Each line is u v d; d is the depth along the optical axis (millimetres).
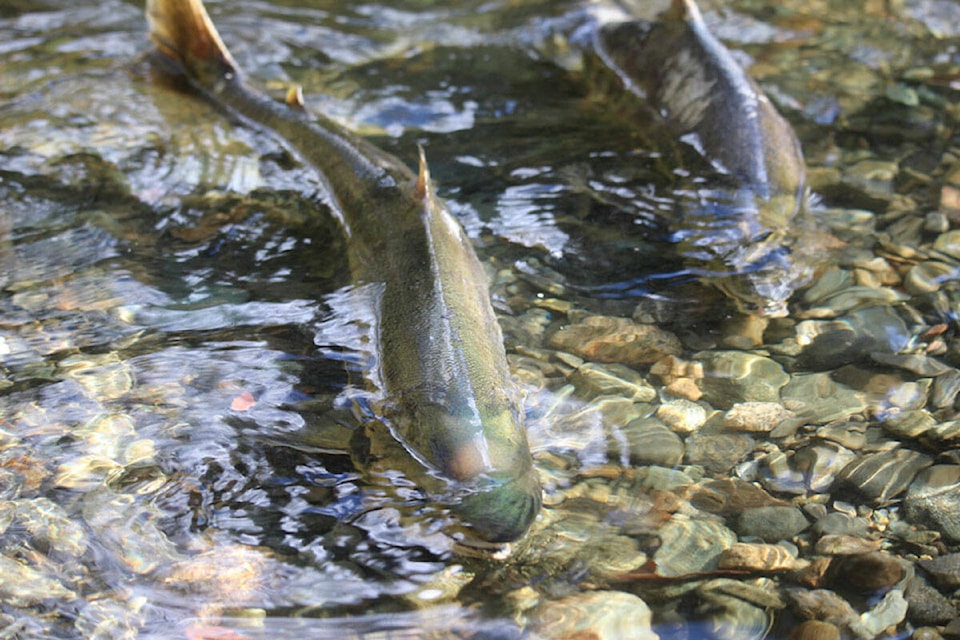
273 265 2490
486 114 2785
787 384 2346
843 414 2312
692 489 2242
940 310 2428
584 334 2402
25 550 2189
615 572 2176
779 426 2301
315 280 2467
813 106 2787
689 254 2512
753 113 2660
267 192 2600
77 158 2652
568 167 2668
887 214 2568
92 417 2301
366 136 2730
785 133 2666
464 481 2197
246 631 2141
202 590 2166
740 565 2180
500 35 3102
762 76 2861
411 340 2312
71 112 2740
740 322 2420
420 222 2432
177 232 2539
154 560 2186
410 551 2188
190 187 2609
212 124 2721
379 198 2506
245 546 2195
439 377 2268
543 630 2139
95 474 2250
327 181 2596
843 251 2510
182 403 2316
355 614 2150
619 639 2131
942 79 2850
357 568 2180
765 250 2504
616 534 2203
